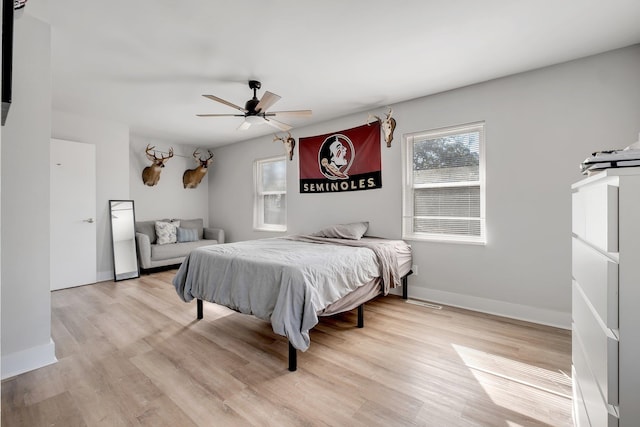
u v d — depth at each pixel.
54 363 2.06
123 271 4.33
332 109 3.79
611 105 2.42
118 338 2.45
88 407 1.63
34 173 2.02
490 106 2.96
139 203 5.27
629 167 0.81
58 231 3.77
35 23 2.00
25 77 1.97
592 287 1.03
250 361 2.10
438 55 2.47
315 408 1.62
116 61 2.55
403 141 3.54
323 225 4.33
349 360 2.11
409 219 3.58
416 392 1.75
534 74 2.74
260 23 2.04
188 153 5.95
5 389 1.78
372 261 2.79
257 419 1.54
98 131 4.18
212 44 2.30
